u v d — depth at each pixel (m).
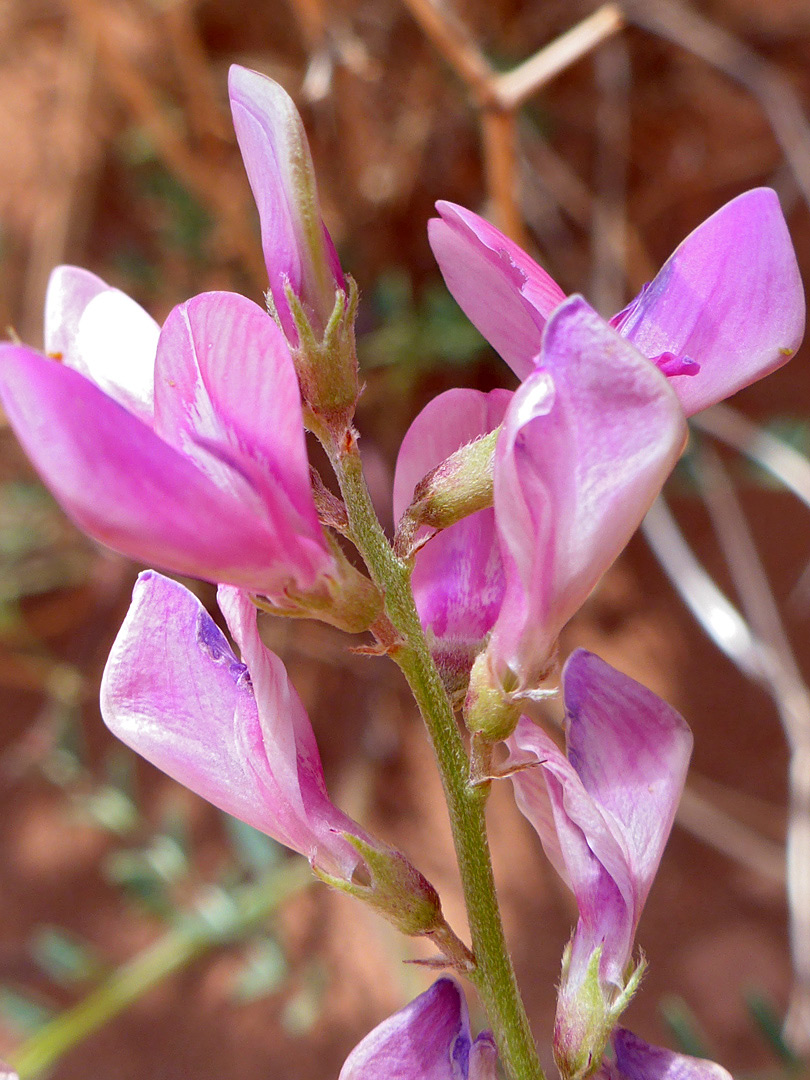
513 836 0.17
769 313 0.06
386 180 0.18
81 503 0.05
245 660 0.06
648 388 0.05
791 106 0.17
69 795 0.18
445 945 0.06
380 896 0.06
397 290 0.18
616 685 0.07
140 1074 0.16
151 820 0.18
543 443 0.05
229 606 0.06
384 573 0.06
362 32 0.18
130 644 0.07
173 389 0.06
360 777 0.18
